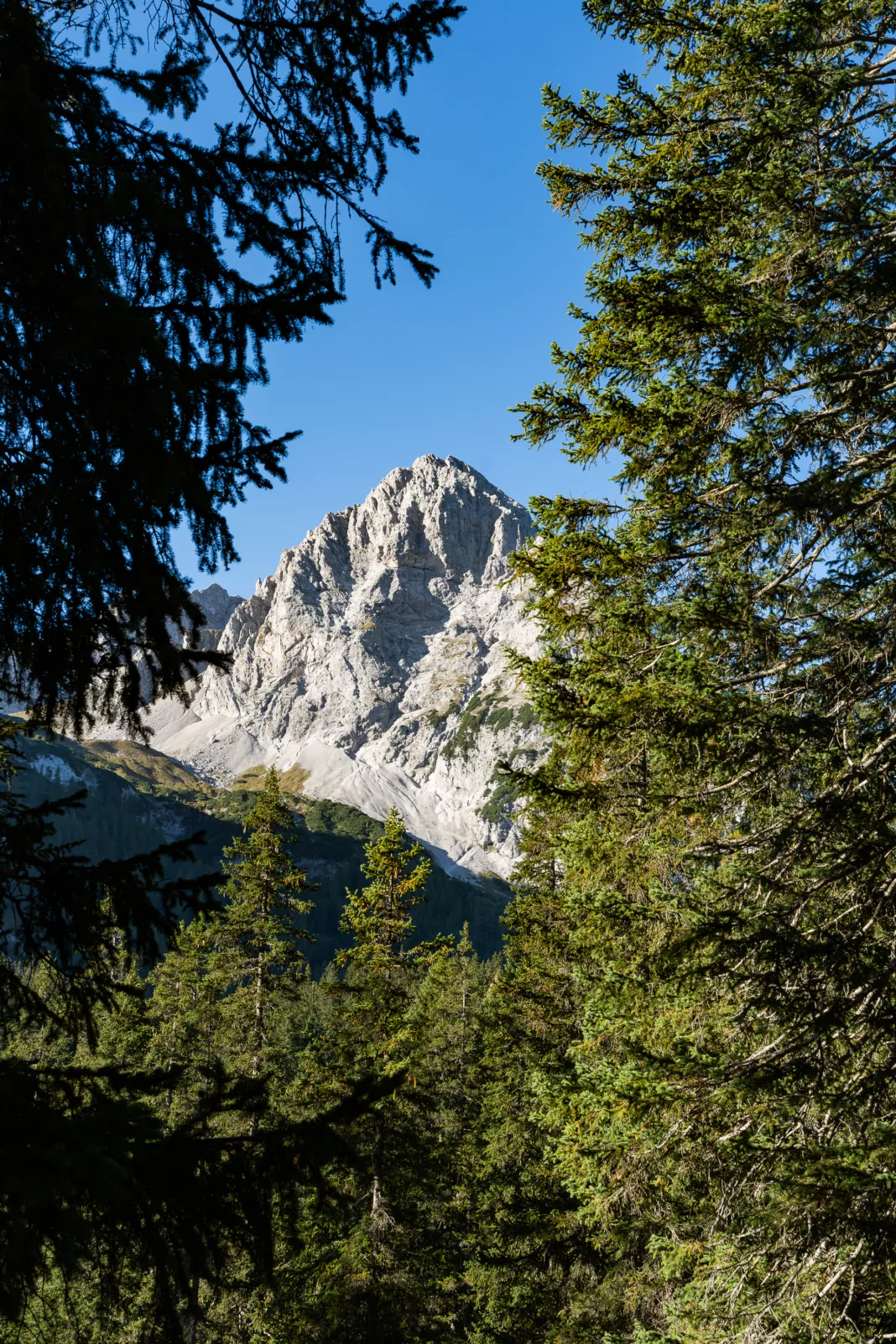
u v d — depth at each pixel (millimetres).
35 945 3910
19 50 3354
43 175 3217
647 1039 7703
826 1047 6562
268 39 4941
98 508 3514
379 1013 19906
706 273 7758
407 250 5188
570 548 7859
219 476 4238
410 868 21984
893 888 6805
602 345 8078
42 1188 2510
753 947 6703
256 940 23000
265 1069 21594
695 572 7902
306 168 4715
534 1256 16875
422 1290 18656
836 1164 5297
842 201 7082
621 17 8312
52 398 3615
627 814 7965
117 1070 3354
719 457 7777
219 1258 3072
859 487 6898
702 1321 6852
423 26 4867
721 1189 6918
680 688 7211
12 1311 2660
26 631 3742
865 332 7043
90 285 3281
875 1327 5660
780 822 7250
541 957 18172
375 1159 18094
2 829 3660
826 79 7383
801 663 7551
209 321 4180
